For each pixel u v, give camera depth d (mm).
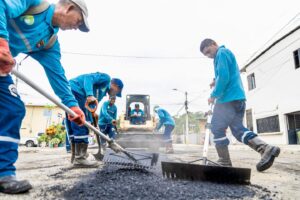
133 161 3152
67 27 2127
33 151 8664
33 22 1912
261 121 16781
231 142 20516
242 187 2078
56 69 2412
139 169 3049
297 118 14055
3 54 1354
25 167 3465
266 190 1958
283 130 14297
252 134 3062
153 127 9703
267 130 16062
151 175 2625
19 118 1816
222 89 3062
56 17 2035
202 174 2305
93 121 3537
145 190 1892
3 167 1741
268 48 15469
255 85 17562
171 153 7695
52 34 2152
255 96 17438
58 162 4289
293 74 13461
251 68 18031
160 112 7984
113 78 4262
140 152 3338
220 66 3061
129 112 10133
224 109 3133
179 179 2393
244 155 6387
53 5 2055
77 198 1656
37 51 2260
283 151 8242
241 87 3164
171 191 1873
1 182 1723
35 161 4539
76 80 3523
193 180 2352
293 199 1704
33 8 1903
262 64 16516
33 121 31266
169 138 7902
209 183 2227
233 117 3131
